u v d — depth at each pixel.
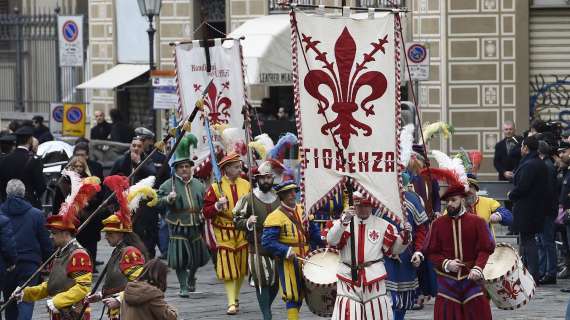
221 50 35.38
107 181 23.62
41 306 34.06
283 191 28.58
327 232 25.66
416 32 55.38
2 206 29.72
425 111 55.44
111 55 65.94
